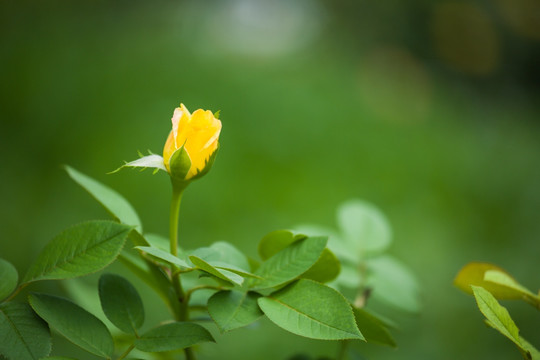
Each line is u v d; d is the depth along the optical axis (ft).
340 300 1.88
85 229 1.90
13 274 1.92
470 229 9.10
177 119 1.97
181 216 8.30
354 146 11.64
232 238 8.05
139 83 12.30
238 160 9.95
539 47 16.57
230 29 16.87
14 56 11.89
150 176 8.86
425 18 17.94
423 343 5.80
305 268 1.94
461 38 17.25
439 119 14.35
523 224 9.23
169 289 2.05
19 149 9.17
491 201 10.15
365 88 15.24
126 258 2.06
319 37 18.24
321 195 9.66
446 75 17.35
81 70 12.22
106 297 1.95
